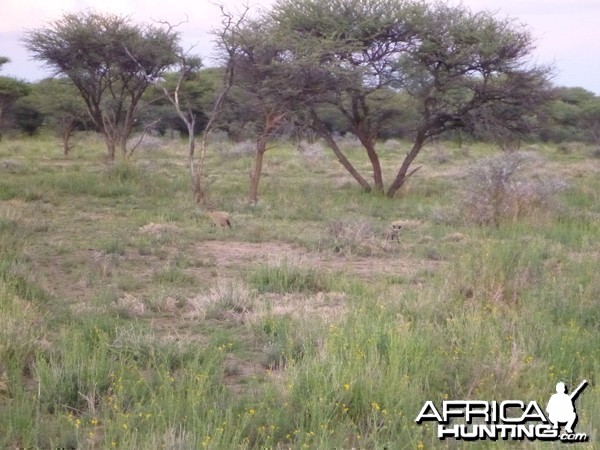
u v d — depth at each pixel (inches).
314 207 756.0
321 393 232.8
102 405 238.8
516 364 260.2
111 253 499.8
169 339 300.5
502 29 884.0
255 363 292.0
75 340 278.7
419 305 346.6
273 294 402.0
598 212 748.6
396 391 238.2
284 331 310.5
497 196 671.1
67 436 217.2
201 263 479.8
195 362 265.4
